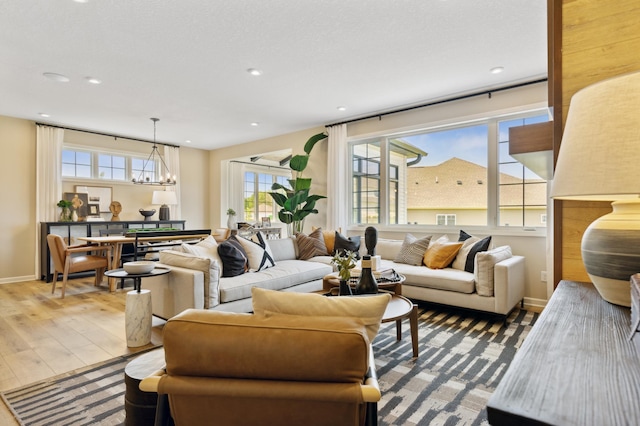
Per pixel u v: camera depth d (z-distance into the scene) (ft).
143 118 17.38
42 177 17.79
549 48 4.60
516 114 13.08
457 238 14.49
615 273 3.09
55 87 13.04
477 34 9.34
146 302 9.14
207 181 25.91
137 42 9.69
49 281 17.21
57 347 8.92
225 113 16.57
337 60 10.88
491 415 1.64
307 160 17.90
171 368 3.05
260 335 2.97
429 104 15.01
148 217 21.66
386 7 8.14
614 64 3.96
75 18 8.49
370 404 3.16
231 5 8.04
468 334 9.84
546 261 12.21
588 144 2.71
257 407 3.01
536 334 2.55
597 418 1.52
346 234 17.95
